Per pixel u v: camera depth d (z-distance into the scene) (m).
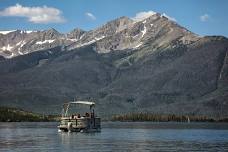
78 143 160.25
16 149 134.25
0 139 180.62
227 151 130.75
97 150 133.25
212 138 193.88
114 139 184.12
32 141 168.75
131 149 136.75
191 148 140.25
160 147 143.88
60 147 142.62
